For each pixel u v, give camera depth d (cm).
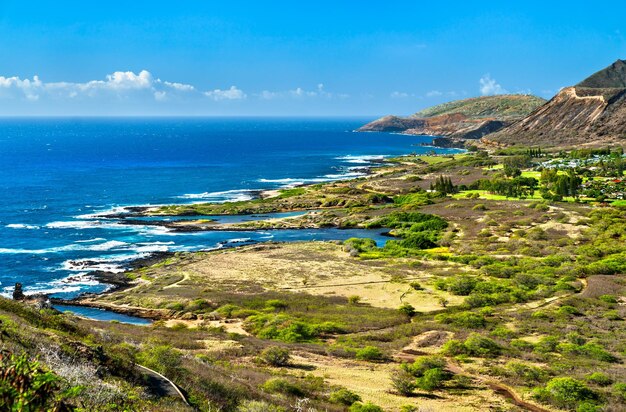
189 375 2366
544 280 6575
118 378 1888
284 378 3241
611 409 2923
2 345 1591
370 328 5103
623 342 4231
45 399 601
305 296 6425
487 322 5047
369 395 3144
